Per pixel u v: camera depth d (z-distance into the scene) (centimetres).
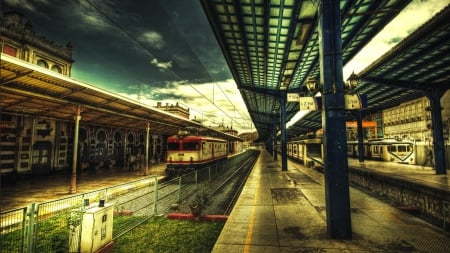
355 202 788
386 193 1236
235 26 1012
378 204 760
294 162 2675
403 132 2125
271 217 638
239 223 591
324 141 519
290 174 1575
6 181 1251
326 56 515
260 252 426
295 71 1467
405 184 1061
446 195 814
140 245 539
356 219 605
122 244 544
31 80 784
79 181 1342
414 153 1923
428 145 1767
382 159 2303
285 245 454
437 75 1306
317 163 1942
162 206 923
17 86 795
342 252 420
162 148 3222
